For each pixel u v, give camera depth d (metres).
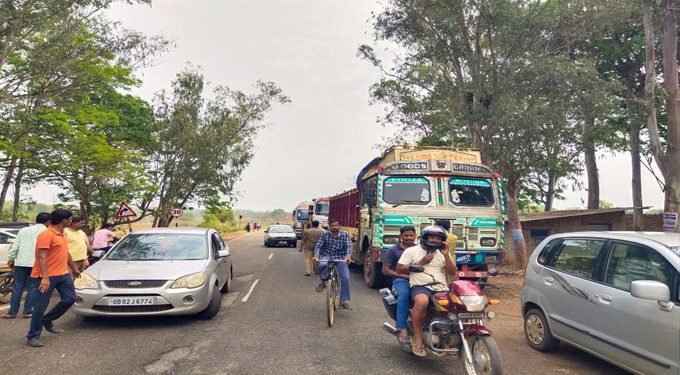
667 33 14.94
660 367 4.27
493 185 10.54
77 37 14.22
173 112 27.14
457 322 4.83
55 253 6.39
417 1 14.35
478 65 14.01
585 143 14.88
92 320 7.64
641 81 22.72
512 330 7.43
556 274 5.91
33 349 6.01
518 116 13.33
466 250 9.91
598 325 5.05
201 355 5.79
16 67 14.79
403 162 10.45
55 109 15.98
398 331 5.50
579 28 14.05
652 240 4.84
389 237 10.05
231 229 63.34
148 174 27.20
